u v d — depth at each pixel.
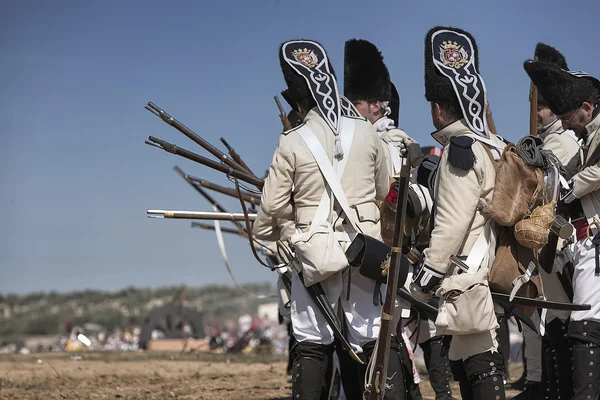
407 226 10.03
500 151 9.54
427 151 13.67
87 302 183.12
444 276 9.15
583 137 10.95
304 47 10.52
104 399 16.16
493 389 9.16
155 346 42.50
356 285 9.79
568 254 10.83
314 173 9.87
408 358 10.45
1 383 18.73
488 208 9.11
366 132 10.15
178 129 12.02
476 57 9.84
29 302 184.88
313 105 10.33
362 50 13.10
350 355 9.82
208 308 171.12
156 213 12.04
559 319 11.27
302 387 9.87
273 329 89.25
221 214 12.22
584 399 10.05
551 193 9.30
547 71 10.73
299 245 9.65
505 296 9.29
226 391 17.06
